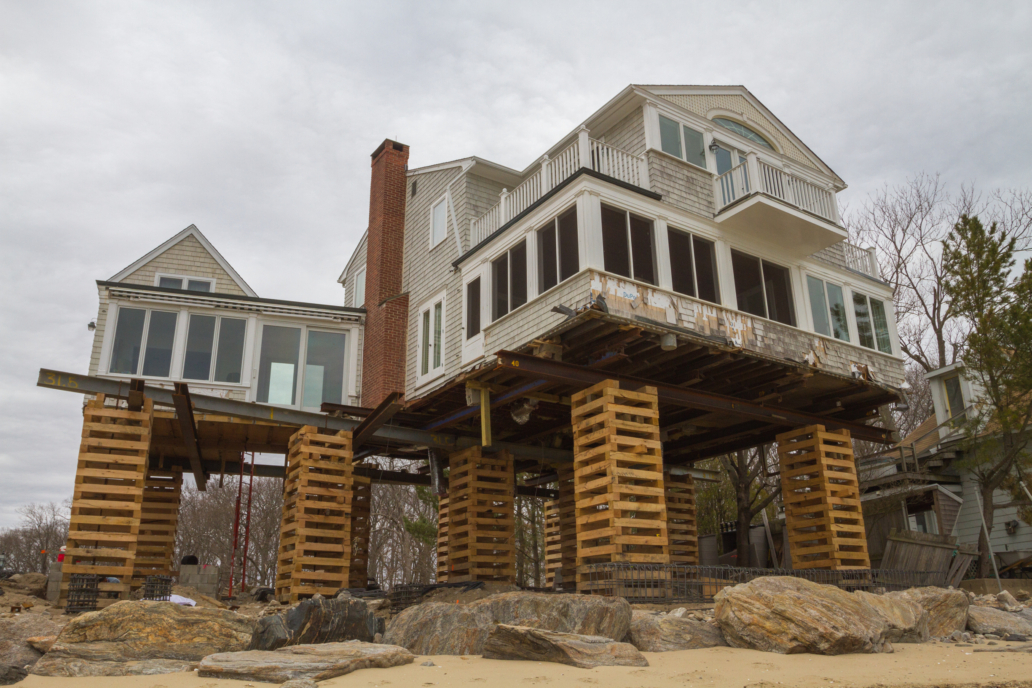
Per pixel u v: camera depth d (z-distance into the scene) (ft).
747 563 65.62
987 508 55.01
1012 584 52.75
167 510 55.62
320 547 42.86
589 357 43.83
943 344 90.48
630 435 40.83
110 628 21.95
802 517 50.75
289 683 18.21
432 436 49.26
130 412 39.78
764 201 46.26
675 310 43.60
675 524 60.59
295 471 44.78
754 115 61.36
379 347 59.98
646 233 45.11
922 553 51.70
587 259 41.06
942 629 32.12
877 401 54.08
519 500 90.48
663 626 27.14
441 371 54.80
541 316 43.75
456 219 57.72
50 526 162.71
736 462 72.79
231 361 56.95
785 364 45.70
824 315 52.90
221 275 61.46
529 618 26.43
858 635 25.44
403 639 25.93
